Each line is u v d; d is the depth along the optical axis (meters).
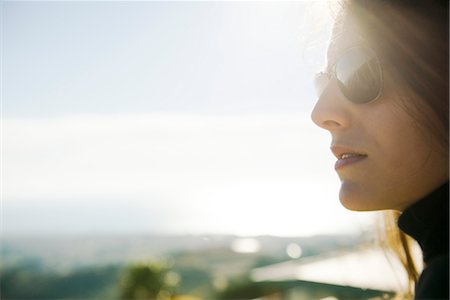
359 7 0.82
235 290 29.55
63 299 47.31
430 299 0.65
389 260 1.25
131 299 28.78
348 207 0.80
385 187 0.77
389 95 0.76
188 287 33.44
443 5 0.76
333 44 0.89
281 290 14.54
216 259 41.34
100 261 50.44
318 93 0.99
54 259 53.62
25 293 46.47
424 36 0.76
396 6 0.78
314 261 11.04
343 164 0.81
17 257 55.25
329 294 9.37
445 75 0.75
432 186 0.76
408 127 0.75
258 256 37.34
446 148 0.74
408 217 0.78
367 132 0.78
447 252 0.74
